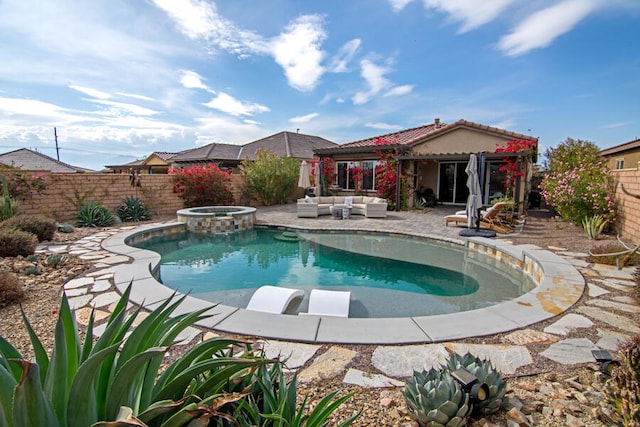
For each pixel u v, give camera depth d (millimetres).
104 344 1402
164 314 1678
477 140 15422
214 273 7527
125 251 7711
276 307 4746
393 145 15703
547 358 3244
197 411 1253
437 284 6734
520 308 4434
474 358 2670
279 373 2029
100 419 1328
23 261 6441
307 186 17266
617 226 9336
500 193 15734
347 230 11461
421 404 2246
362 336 3662
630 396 2102
